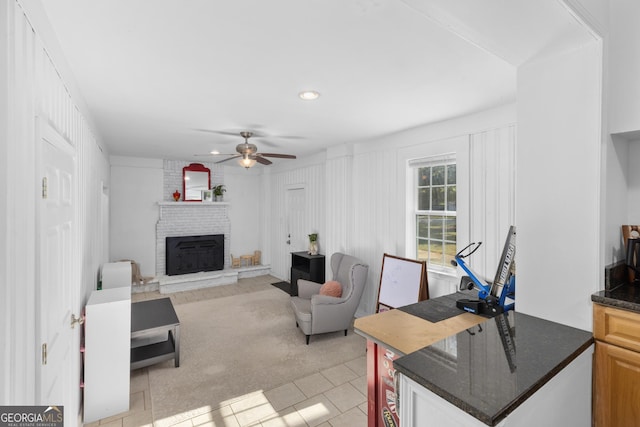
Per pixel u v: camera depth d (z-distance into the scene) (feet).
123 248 18.84
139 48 5.85
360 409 7.88
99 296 8.33
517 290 5.29
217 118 10.41
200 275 19.95
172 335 11.09
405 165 12.30
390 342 5.24
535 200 5.07
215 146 15.30
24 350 3.79
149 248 19.62
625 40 4.49
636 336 4.02
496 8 3.72
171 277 19.43
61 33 5.29
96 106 9.11
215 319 14.11
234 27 5.17
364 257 14.19
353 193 14.71
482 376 3.24
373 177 13.71
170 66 6.59
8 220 3.29
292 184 20.40
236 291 18.76
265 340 11.94
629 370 4.08
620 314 4.13
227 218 22.34
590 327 4.50
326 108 9.35
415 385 3.37
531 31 4.22
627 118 4.46
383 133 12.54
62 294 5.82
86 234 8.76
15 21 3.47
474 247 10.00
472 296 8.00
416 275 11.30
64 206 5.94
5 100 3.21
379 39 5.55
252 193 23.66
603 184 4.46
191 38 5.51
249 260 23.17
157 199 19.83
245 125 11.33
